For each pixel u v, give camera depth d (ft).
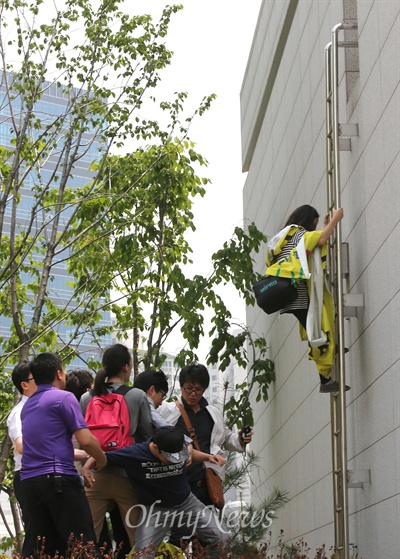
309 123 36.55
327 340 25.94
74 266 51.65
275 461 47.11
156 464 22.90
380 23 24.70
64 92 47.70
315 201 34.94
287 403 42.52
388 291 23.49
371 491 25.57
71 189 51.62
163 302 48.75
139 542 23.15
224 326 48.32
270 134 49.11
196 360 47.78
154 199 50.60
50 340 48.62
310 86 36.35
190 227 51.31
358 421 27.32
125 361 24.00
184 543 24.07
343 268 28.68
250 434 27.50
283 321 43.50
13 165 45.52
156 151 50.55
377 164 24.93
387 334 23.57
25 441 21.94
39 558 21.12
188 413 26.94
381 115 24.49
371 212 25.63
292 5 41.24
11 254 46.01
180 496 23.39
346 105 29.71
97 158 54.13
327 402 32.14
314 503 35.27
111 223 50.52
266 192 51.01
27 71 45.85
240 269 48.55
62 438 21.86
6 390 50.60
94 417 23.29
